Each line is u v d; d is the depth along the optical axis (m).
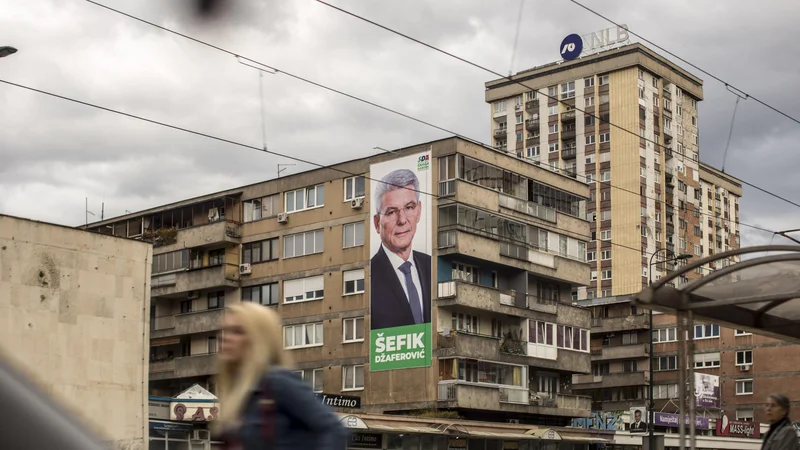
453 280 48.78
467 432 45.47
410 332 49.88
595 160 96.88
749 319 12.72
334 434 3.49
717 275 11.23
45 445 1.18
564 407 54.09
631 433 55.22
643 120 96.38
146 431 32.09
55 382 29.83
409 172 51.38
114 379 31.48
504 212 52.38
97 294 31.41
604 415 62.94
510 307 51.88
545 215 55.22
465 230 49.62
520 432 49.19
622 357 78.69
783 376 74.94
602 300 80.62
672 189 100.06
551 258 55.12
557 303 55.16
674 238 99.38
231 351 3.51
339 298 52.84
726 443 63.75
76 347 30.58
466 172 50.44
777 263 11.27
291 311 54.62
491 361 50.25
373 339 51.12
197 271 57.59
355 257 52.59
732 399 77.00
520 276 53.34
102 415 30.92
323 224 54.16
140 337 32.47
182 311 59.81
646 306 11.37
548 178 55.91
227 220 57.00
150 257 33.12
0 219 29.05
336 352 52.41
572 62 99.31
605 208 95.94
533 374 54.41
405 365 49.75
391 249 51.25
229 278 56.56
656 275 95.44
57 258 30.45
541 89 101.12
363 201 52.78
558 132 99.56
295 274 54.81
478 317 51.50
